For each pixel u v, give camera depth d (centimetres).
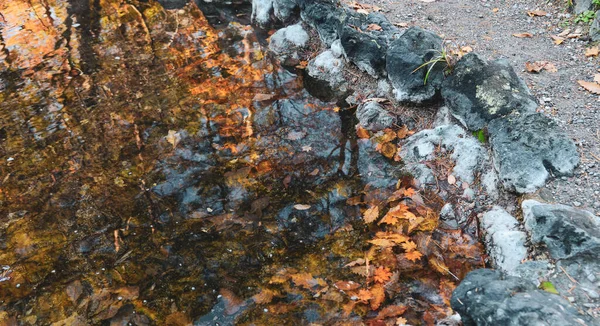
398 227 308
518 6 492
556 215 254
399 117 395
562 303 210
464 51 423
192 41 528
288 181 353
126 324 267
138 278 292
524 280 227
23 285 291
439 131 360
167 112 424
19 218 335
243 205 336
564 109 349
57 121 421
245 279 287
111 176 364
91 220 331
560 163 296
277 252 303
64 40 539
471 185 327
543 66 394
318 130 399
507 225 285
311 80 460
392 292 272
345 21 454
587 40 421
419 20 486
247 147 384
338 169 361
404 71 387
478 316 216
